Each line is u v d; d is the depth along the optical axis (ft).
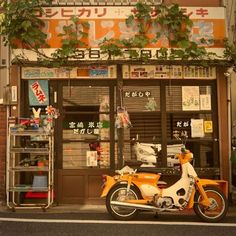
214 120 34.91
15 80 34.37
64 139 34.53
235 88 39.34
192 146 34.83
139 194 28.12
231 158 33.58
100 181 34.30
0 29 33.24
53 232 24.11
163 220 27.91
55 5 33.91
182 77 34.55
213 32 34.14
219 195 27.78
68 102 34.78
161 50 32.94
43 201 33.78
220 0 34.68
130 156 34.55
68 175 34.30
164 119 34.71
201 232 24.48
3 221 27.12
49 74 34.42
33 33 32.94
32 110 34.42
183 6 34.35
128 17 33.73
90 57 33.37
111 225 26.12
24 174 34.12
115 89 34.71
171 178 32.14
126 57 33.35
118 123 33.78
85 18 33.86
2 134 34.45
